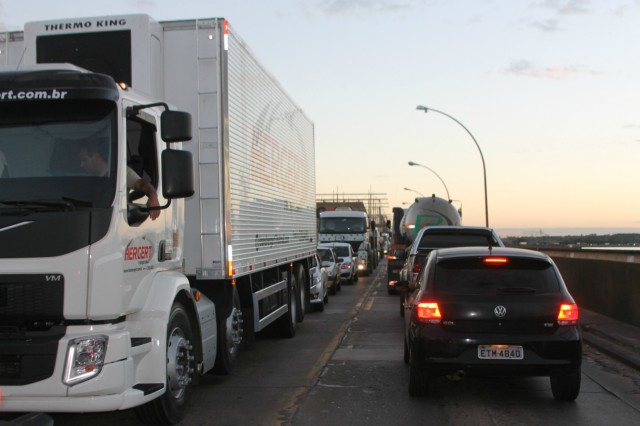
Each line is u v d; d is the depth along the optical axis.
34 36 7.49
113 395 5.09
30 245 4.98
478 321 6.77
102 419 6.64
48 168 5.32
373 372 8.88
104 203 5.24
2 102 5.30
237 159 8.34
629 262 12.74
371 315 16.03
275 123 11.10
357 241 33.50
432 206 25.27
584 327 12.59
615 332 11.52
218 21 7.77
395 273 22.20
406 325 9.19
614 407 6.98
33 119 5.39
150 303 5.82
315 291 16.47
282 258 11.63
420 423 6.37
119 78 7.40
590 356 10.12
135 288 5.60
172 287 6.18
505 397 7.45
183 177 5.69
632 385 8.06
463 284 7.04
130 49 7.39
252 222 9.23
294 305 12.77
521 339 6.69
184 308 6.83
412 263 13.57
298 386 8.05
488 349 6.71
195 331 7.02
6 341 4.94
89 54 7.45
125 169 5.48
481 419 6.51
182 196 5.71
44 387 4.88
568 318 6.77
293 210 12.91
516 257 7.16
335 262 23.09
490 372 6.71
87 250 5.04
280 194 11.50
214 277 7.63
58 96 5.28
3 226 5.01
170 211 6.55
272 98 10.80
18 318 4.97
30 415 4.25
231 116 8.02
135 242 5.63
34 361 4.89
